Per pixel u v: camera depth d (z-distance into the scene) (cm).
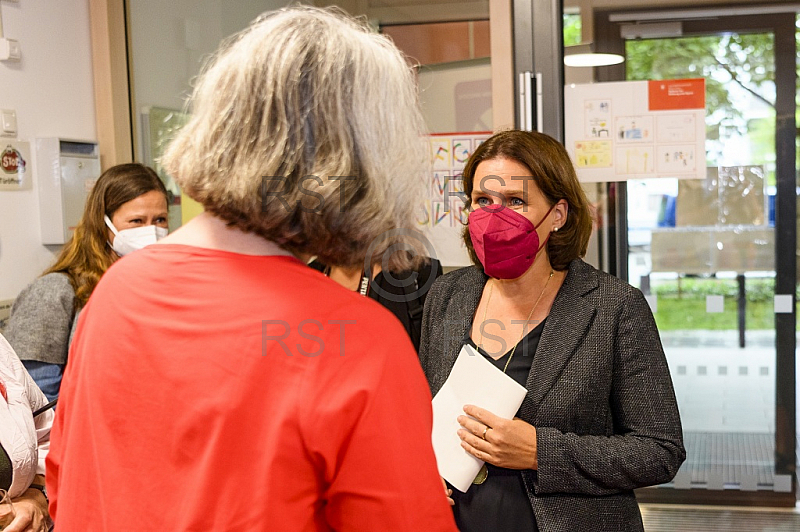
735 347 258
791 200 248
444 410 140
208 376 65
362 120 68
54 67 282
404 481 65
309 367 64
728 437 261
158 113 306
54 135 282
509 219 140
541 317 150
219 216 70
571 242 149
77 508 72
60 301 203
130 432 68
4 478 147
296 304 66
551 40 258
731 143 250
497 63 260
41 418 167
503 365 147
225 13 295
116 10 303
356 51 69
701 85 251
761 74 246
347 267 75
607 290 145
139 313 70
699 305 259
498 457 133
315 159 66
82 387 73
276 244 71
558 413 138
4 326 255
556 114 260
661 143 255
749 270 254
